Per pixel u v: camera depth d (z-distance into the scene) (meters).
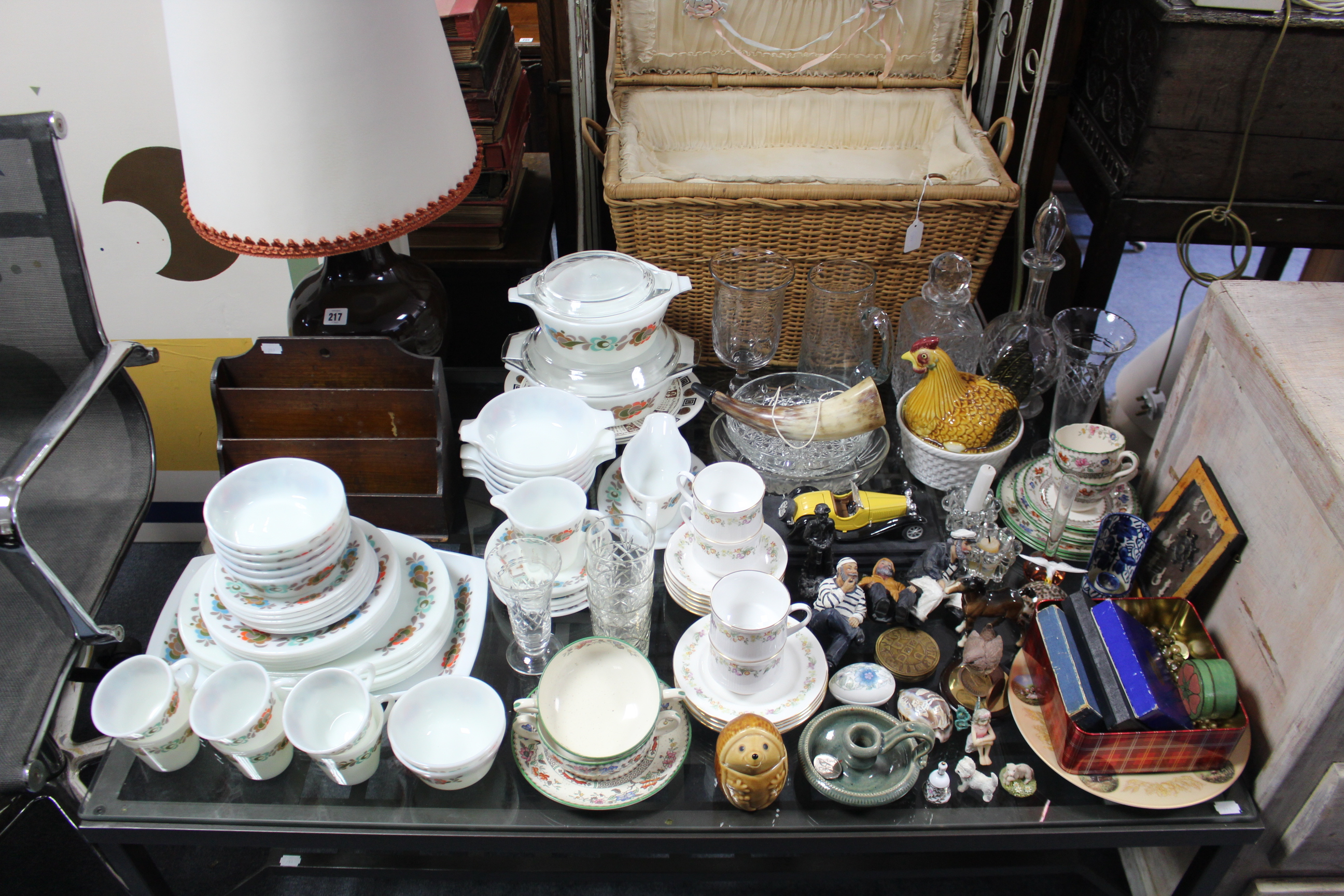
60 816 1.39
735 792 0.89
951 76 1.63
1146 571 1.13
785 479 1.22
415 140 1.04
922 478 1.25
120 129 1.36
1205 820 0.93
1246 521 0.98
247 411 1.16
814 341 1.38
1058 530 1.13
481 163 1.23
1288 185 1.44
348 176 1.01
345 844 0.93
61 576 1.11
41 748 0.99
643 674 0.97
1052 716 0.97
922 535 1.18
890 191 1.30
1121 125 1.51
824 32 1.58
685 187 1.31
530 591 0.97
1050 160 1.77
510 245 1.68
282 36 0.92
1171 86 1.35
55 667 1.01
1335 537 0.82
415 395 1.13
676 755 0.96
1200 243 1.53
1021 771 0.95
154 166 1.39
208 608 1.00
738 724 0.90
